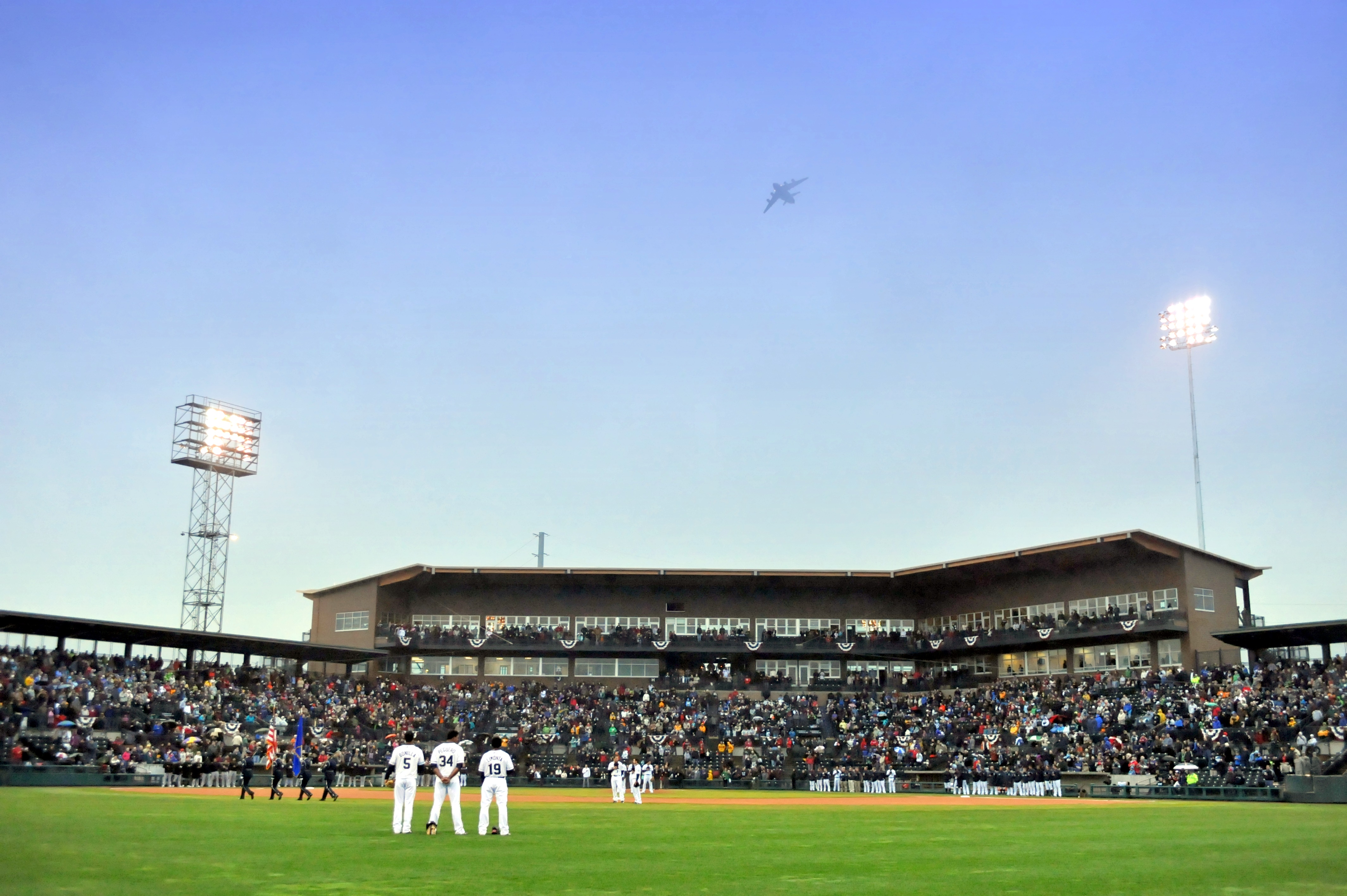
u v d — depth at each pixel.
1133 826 31.28
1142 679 77.06
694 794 64.06
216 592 94.31
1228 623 81.25
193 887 14.77
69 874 15.92
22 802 35.38
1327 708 61.09
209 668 78.94
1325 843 24.31
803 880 16.36
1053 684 82.38
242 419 98.38
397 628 93.31
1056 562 87.62
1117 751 65.38
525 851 20.42
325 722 77.88
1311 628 68.62
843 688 93.25
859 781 71.25
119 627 70.94
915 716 83.62
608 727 83.19
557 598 97.94
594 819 33.22
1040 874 17.41
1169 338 87.81
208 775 59.28
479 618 97.44
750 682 93.88
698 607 97.69
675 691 92.06
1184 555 80.31
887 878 16.72
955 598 96.00
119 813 30.73
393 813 32.78
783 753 78.62
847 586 98.25
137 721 65.06
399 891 14.61
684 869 17.67
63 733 57.69
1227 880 16.66
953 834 27.28
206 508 95.31
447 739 24.16
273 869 16.86
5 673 62.09
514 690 91.88
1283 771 55.53
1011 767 67.31
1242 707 65.00
